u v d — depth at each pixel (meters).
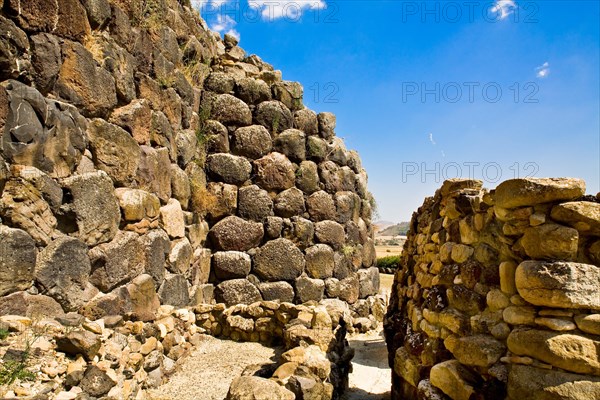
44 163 3.36
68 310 3.46
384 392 4.80
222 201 6.98
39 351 2.68
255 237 7.09
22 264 3.06
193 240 6.23
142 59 5.08
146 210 4.72
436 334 3.24
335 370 4.02
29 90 3.22
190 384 4.14
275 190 7.41
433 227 3.95
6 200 3.02
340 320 4.90
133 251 4.38
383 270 17.31
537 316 2.57
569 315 2.46
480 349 2.77
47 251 3.32
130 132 4.59
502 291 2.81
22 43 3.22
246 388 2.86
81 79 3.87
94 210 3.80
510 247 2.79
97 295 3.84
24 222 3.11
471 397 2.74
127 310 4.19
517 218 2.71
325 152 8.20
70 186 3.54
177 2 6.33
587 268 2.45
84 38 3.96
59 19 3.63
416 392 3.46
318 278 7.52
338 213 8.08
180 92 6.20
